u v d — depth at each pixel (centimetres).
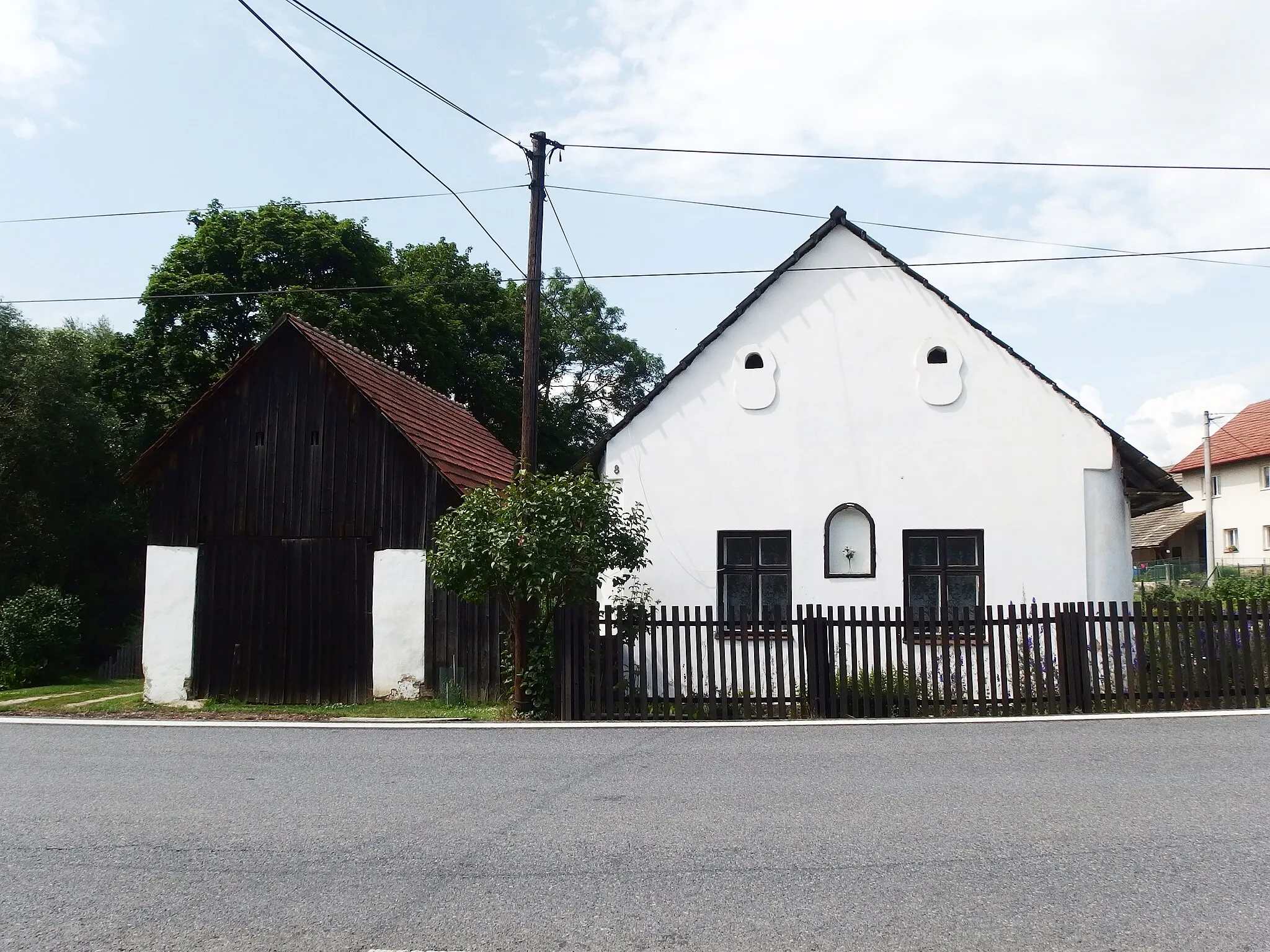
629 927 448
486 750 938
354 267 2883
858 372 1440
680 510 1450
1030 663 1169
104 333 3569
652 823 630
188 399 2823
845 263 1462
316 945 430
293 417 1502
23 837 614
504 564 1139
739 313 1463
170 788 766
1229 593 1856
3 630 2069
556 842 588
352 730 1108
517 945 428
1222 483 4584
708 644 1173
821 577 1412
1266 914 458
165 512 1508
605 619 1188
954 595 1396
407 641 1428
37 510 2553
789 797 702
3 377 2586
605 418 4791
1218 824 613
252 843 595
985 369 1418
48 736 1073
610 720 1159
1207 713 1120
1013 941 428
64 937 443
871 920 454
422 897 492
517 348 3922
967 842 578
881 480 1419
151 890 507
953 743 934
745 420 1454
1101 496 1391
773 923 452
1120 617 1174
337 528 1470
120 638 2650
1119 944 425
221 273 2806
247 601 1476
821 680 1159
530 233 1337
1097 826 611
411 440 1452
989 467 1402
